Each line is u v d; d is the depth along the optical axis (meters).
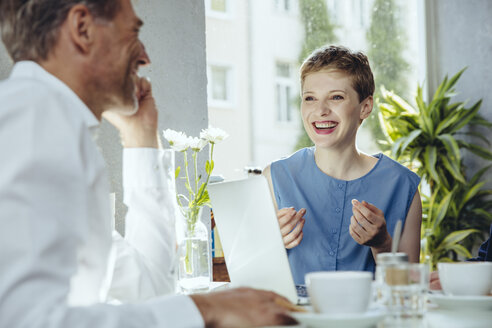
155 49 2.23
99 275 0.89
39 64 0.94
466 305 0.99
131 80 1.05
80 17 0.93
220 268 2.13
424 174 4.08
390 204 1.96
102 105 1.02
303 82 1.99
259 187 1.21
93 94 0.98
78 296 0.86
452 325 0.88
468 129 4.29
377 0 4.42
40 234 0.65
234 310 0.75
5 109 0.68
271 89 4.10
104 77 0.98
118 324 0.66
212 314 0.74
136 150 1.32
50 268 0.65
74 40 0.93
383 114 4.24
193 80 2.38
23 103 0.70
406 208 1.97
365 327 0.75
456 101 4.36
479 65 4.20
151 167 1.32
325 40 4.25
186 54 2.35
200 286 1.52
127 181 1.31
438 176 4.04
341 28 4.30
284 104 4.13
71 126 0.74
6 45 0.95
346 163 2.00
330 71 1.92
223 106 3.95
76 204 0.71
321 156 2.02
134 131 1.33
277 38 4.15
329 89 1.92
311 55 2.00
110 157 2.00
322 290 0.78
